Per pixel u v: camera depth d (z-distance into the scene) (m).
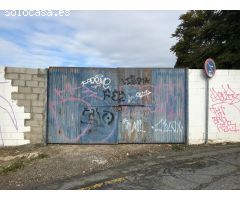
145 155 7.94
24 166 6.88
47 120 8.97
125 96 9.12
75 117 9.04
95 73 9.05
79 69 9.02
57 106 9.00
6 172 6.51
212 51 17.11
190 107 9.26
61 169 6.64
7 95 8.70
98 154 7.86
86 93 9.05
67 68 8.99
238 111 9.38
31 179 6.05
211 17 17.98
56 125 9.00
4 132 8.71
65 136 9.02
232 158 7.42
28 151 8.34
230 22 15.70
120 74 9.09
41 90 8.90
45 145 8.91
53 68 8.97
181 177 6.00
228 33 15.79
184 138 9.22
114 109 9.10
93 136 9.08
